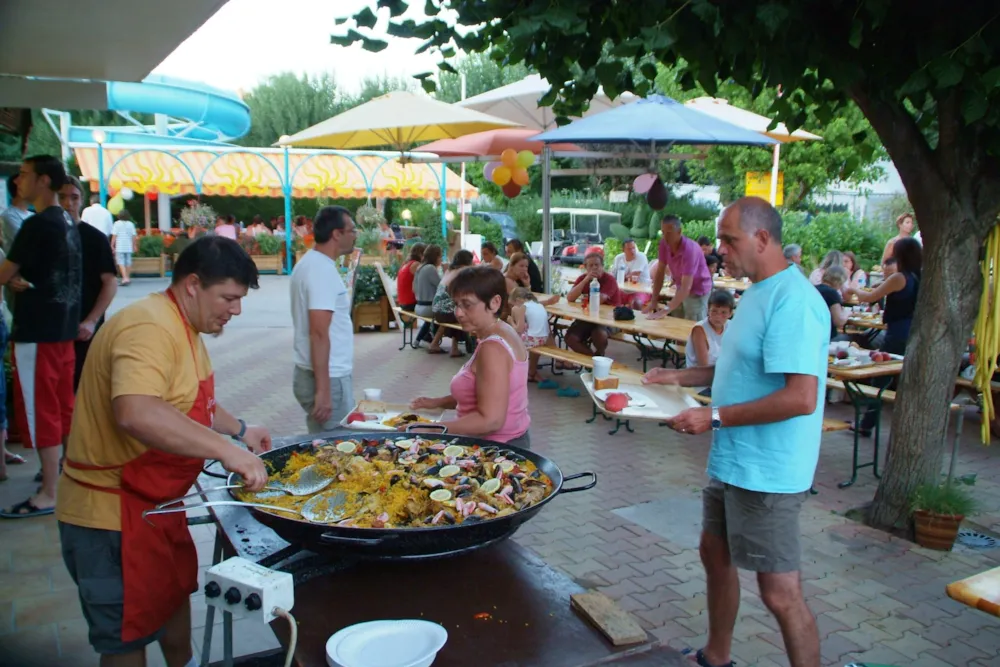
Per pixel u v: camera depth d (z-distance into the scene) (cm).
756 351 268
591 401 782
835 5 351
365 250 1558
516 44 326
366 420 337
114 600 214
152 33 383
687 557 428
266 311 1418
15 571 387
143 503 212
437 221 2161
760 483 266
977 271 441
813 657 273
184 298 213
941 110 423
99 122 3328
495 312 310
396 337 1179
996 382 634
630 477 559
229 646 169
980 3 338
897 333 656
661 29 303
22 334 441
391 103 938
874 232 1689
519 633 183
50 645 321
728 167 1820
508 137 1035
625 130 730
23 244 426
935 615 371
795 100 430
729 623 305
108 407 206
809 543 451
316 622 186
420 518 207
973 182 427
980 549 446
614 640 178
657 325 755
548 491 225
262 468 200
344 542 187
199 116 2130
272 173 2177
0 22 358
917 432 455
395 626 177
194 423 198
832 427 541
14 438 597
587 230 2230
